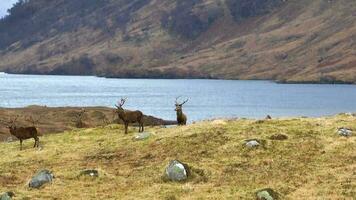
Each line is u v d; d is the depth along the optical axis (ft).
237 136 165.07
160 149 161.48
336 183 120.98
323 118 195.72
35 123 383.45
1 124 358.64
